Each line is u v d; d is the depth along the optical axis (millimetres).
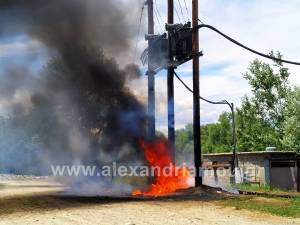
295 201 17734
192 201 19656
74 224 13391
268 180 29625
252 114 53094
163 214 15266
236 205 17406
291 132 38875
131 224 12805
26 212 17156
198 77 25312
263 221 13203
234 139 33250
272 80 52531
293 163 30641
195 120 25156
